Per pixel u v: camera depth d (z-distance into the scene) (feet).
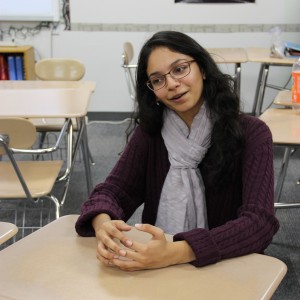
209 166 4.19
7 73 14.88
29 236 3.62
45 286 2.90
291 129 6.43
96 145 13.46
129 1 14.83
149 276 3.01
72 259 3.24
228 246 3.24
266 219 3.54
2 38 15.28
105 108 15.98
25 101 8.28
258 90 13.92
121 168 4.45
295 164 11.87
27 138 6.36
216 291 2.82
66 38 15.25
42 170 7.57
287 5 14.55
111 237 3.36
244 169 3.94
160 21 14.97
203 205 4.35
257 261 3.22
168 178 4.42
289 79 15.06
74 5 14.90
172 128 4.36
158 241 3.12
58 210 6.83
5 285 2.91
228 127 4.06
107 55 15.40
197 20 14.88
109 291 2.83
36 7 14.82
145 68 4.14
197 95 4.05
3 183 6.98
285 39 14.88
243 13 14.71
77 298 2.77
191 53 3.96
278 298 6.41
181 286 2.88
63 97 8.59
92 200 4.03
